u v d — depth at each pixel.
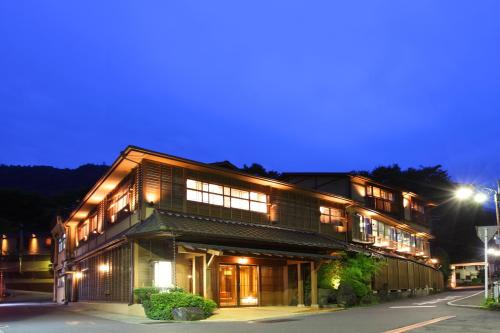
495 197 23.02
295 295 25.69
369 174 69.75
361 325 14.49
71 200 88.00
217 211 23.41
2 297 54.06
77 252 35.06
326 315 18.89
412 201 49.47
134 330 14.01
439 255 56.97
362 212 35.16
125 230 22.12
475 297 30.97
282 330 13.47
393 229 41.78
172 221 19.80
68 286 37.00
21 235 74.06
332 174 39.69
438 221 70.81
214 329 13.98
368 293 28.11
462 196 23.66
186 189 22.23
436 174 71.94
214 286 21.36
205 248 19.47
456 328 13.32
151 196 20.83
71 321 18.00
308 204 29.64
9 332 14.16
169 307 17.45
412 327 13.66
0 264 67.00
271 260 25.19
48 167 122.81
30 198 85.19
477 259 68.19
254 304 23.81
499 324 14.33
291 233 26.61
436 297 34.44
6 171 117.62
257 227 24.89
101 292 25.33
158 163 21.44
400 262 36.66
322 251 27.06
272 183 26.39
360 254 29.17
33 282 69.88
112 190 26.36
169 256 20.14
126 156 20.59
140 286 19.61
